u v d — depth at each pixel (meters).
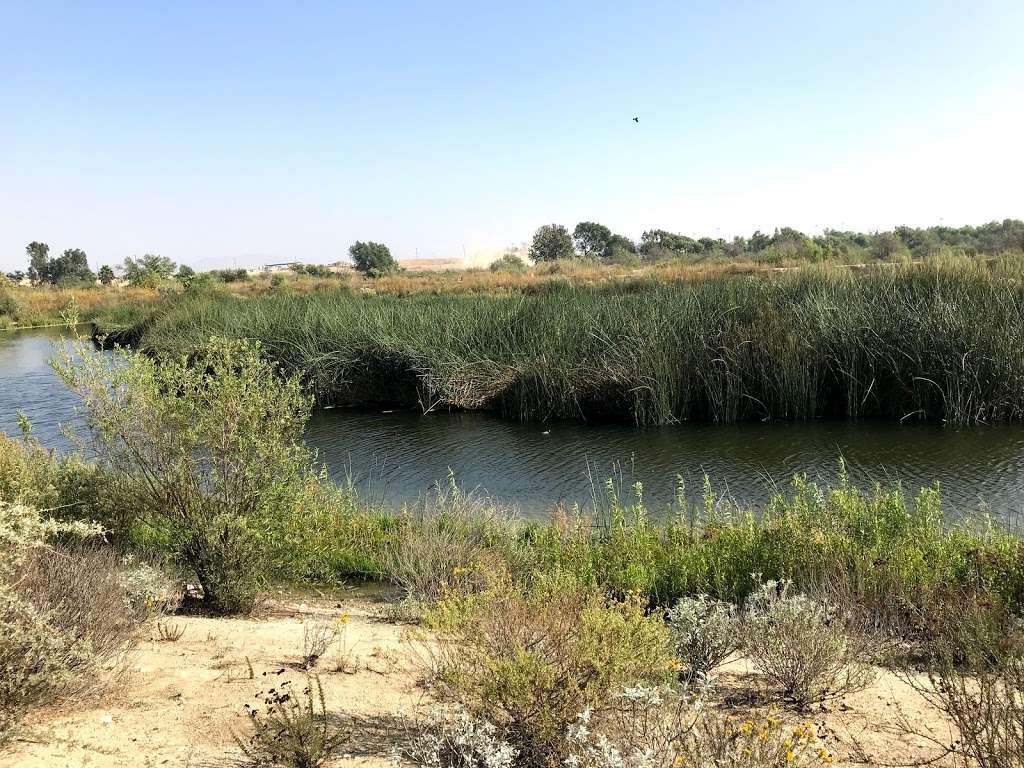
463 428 15.55
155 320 29.89
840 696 3.88
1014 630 4.07
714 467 11.59
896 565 5.80
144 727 3.27
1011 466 10.80
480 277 40.69
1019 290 16.00
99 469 6.25
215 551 5.76
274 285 46.94
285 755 2.90
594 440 13.91
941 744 3.08
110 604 4.10
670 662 3.42
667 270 32.28
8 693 3.14
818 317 15.70
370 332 19.61
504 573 5.52
